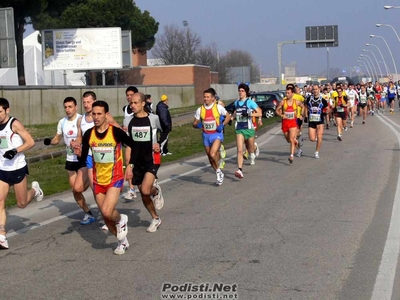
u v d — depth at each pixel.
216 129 21.30
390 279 10.54
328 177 22.80
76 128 15.70
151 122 14.96
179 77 105.88
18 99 55.09
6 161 13.74
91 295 10.09
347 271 11.05
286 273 11.00
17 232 15.14
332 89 58.03
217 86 117.62
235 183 22.19
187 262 11.89
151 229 14.61
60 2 67.81
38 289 10.51
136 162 14.29
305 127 52.53
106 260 12.25
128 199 19.27
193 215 16.50
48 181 24.47
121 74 105.94
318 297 9.68
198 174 25.16
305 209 16.86
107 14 90.06
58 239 14.28
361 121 57.59
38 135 44.97
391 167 25.05
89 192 21.39
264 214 16.31
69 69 76.31
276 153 32.09
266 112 66.31
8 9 42.06
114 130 12.46
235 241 13.43
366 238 13.43
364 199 18.14
